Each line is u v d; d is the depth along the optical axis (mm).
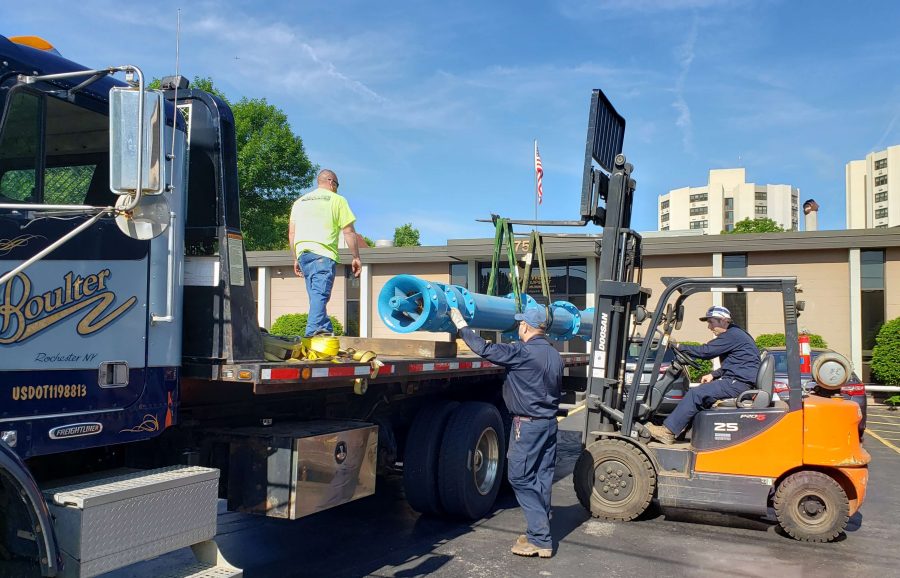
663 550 5918
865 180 115875
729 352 6895
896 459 10273
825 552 5938
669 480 6672
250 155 27891
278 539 6016
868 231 17344
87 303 3539
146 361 3852
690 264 19172
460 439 6348
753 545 6117
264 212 29047
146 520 3367
